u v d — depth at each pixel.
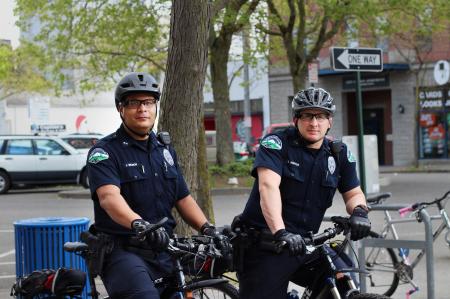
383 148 34.12
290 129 4.60
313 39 25.19
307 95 4.46
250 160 21.92
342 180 4.71
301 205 4.55
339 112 34.56
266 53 25.41
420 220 6.50
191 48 6.86
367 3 19.30
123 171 4.34
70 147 23.11
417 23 27.59
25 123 38.66
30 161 22.64
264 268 4.54
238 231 4.62
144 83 4.36
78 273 4.88
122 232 4.32
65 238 6.18
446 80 27.23
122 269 4.20
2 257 10.75
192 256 4.37
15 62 30.45
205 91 31.56
